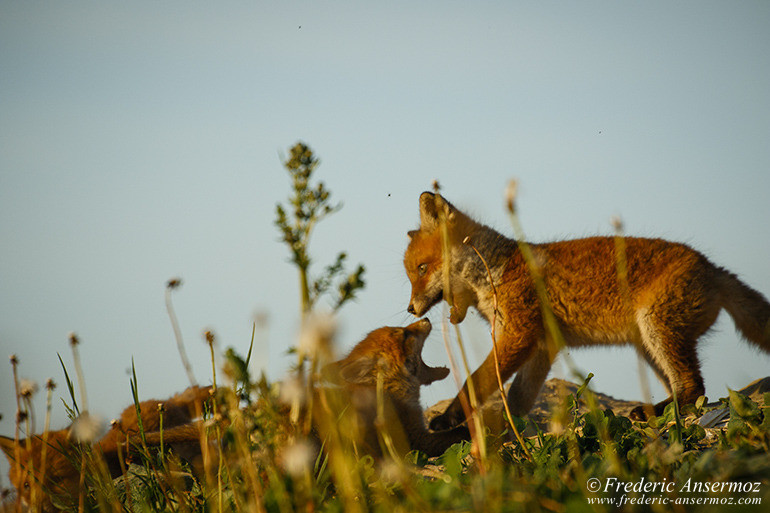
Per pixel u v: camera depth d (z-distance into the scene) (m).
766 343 14.88
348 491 6.37
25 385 7.51
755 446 8.35
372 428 11.04
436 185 8.30
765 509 5.64
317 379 6.46
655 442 8.31
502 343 15.91
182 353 7.37
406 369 13.16
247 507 6.96
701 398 12.60
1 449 11.03
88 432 7.49
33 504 8.25
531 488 6.65
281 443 7.41
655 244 15.27
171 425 12.27
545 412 16.17
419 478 8.45
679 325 14.55
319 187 5.59
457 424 14.64
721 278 15.01
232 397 6.75
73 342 7.55
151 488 8.62
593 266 15.34
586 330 15.77
